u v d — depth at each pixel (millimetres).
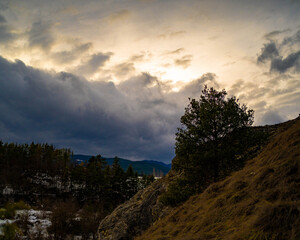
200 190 12773
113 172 81250
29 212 39562
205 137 12672
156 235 10234
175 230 9500
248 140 11867
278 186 7148
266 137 12188
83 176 78250
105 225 19609
